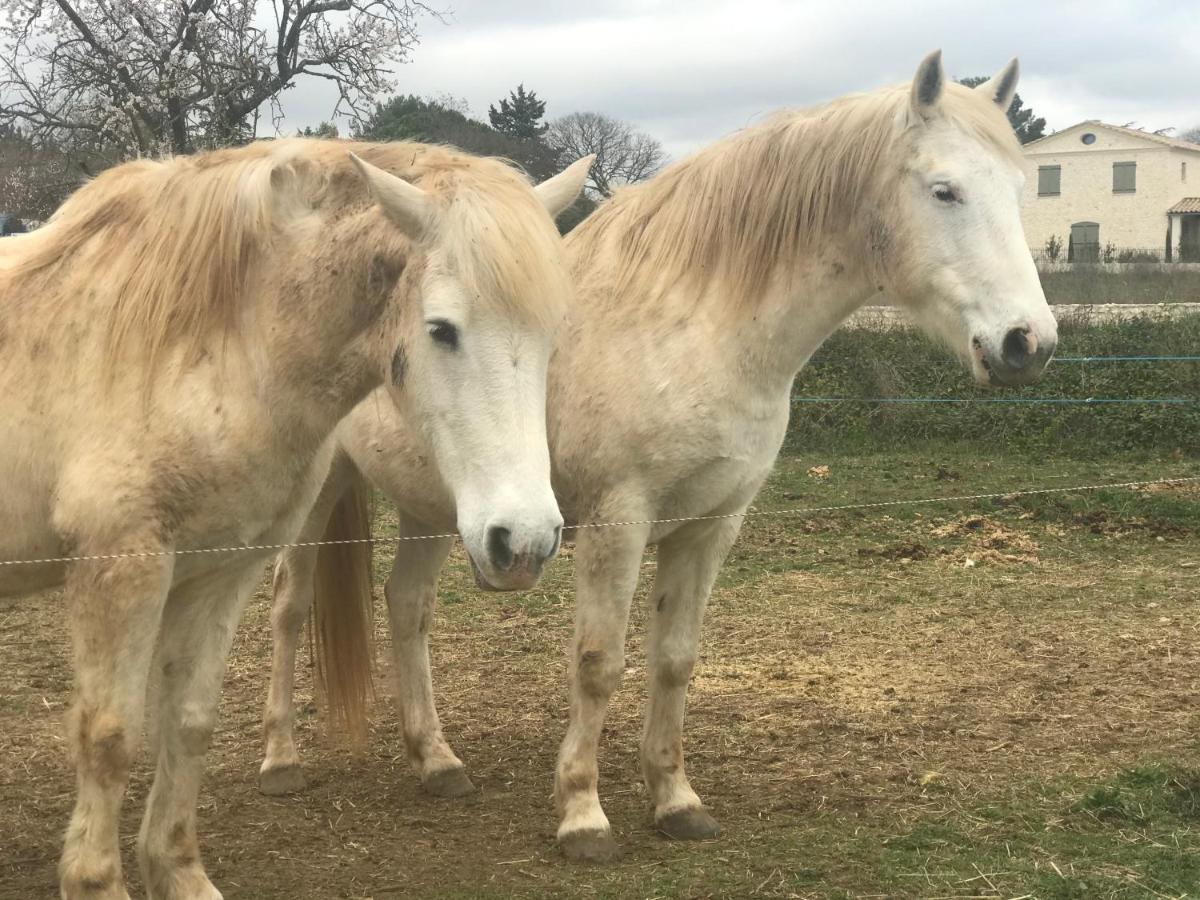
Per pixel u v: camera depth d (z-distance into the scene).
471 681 5.59
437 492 4.05
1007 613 6.70
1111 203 43.88
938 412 12.51
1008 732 4.77
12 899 3.39
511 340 2.72
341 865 3.63
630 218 3.85
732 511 3.77
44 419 2.86
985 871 3.46
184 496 2.83
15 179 15.66
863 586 7.36
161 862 3.16
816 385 12.74
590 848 3.62
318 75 16.36
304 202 3.00
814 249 3.65
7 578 3.00
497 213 2.72
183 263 2.89
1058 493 9.95
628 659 5.98
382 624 6.48
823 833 3.79
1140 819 3.81
